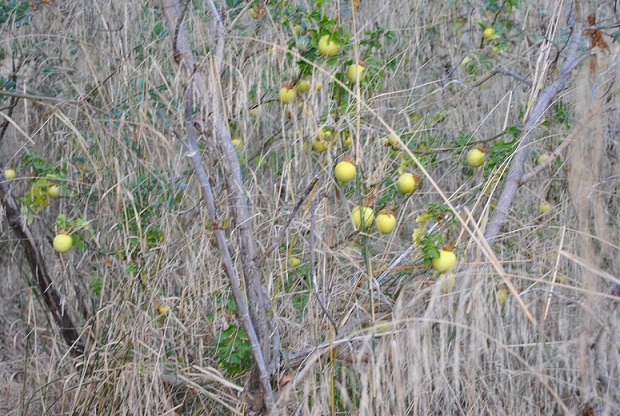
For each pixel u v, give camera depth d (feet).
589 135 8.42
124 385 8.46
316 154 9.52
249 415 7.34
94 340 9.25
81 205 10.81
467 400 7.59
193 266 8.77
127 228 8.86
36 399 9.77
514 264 8.61
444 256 6.95
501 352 7.43
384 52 11.10
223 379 7.66
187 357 8.56
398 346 7.07
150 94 9.56
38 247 10.46
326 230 8.56
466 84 10.82
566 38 9.85
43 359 10.59
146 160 9.70
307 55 7.77
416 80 11.03
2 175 9.84
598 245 8.39
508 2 10.85
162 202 9.16
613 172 9.39
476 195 9.18
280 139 9.83
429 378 7.02
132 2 10.73
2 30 10.96
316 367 7.40
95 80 9.84
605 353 7.59
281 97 8.16
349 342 7.11
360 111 7.73
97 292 9.77
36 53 11.04
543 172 9.78
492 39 11.26
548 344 7.82
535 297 8.00
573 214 8.87
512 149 8.30
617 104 8.56
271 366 7.13
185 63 6.73
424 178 10.22
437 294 6.90
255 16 9.15
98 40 10.98
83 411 8.48
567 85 9.93
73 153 10.37
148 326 8.39
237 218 6.88
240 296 6.71
